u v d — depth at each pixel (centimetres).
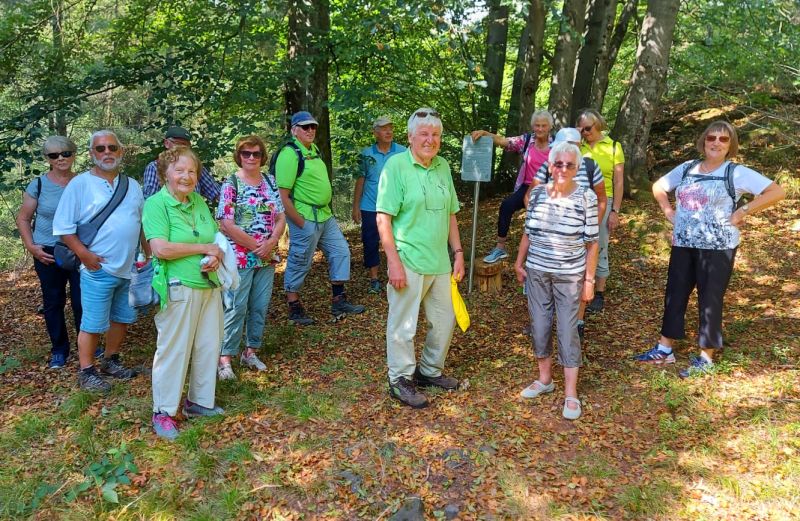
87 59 734
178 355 353
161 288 339
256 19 707
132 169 616
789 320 487
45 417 379
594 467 317
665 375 410
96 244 398
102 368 441
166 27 719
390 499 300
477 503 295
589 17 980
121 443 345
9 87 754
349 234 904
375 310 567
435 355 401
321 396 402
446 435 352
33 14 680
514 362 446
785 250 631
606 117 1294
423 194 366
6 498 303
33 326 573
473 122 978
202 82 632
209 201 500
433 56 820
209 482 315
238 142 425
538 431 354
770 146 903
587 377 418
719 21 848
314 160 519
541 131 536
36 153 573
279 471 321
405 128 1027
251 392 408
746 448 324
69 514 291
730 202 395
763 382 391
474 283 603
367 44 650
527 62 802
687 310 521
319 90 756
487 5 600
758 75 877
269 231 433
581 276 368
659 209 736
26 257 960
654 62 751
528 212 384
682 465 315
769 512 278
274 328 530
